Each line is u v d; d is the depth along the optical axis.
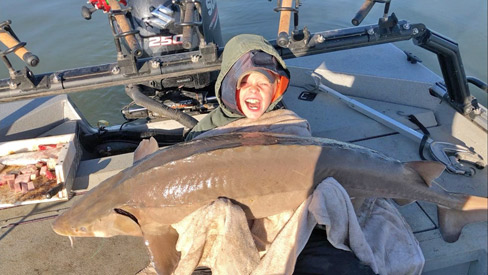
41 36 8.73
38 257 2.69
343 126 3.84
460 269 2.75
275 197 2.08
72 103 4.08
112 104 6.34
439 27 9.18
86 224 2.15
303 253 2.21
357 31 3.19
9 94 2.94
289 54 3.15
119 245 2.75
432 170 2.28
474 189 3.11
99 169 3.25
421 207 2.95
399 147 3.56
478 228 2.79
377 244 2.29
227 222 1.96
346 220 2.10
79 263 2.65
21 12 9.98
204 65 3.05
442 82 4.00
